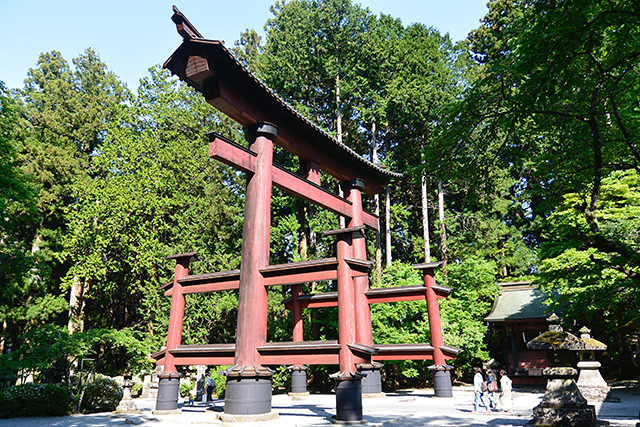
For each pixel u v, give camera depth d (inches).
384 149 1395.2
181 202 1220.5
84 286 1318.9
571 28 238.2
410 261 1381.6
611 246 297.1
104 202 1170.6
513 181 1232.8
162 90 1407.5
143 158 1235.2
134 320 1389.0
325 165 702.5
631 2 241.3
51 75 1647.4
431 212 1417.3
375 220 808.3
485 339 1237.1
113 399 682.2
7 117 754.2
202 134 1342.3
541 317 995.9
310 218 1214.9
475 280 1087.0
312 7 1262.3
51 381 707.4
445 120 353.7
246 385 437.4
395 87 1198.3
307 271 471.8
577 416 353.4
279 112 580.4
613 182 653.9
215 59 487.8
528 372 1041.5
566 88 277.3
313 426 391.5
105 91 1594.5
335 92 1275.8
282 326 1070.4
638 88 340.5
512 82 315.9
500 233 1245.7
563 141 413.4
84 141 1514.5
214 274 537.3
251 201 518.0
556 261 624.1
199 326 1085.1
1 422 542.3
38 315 1210.6
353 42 1240.8
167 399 534.6
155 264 1184.8
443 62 1293.1
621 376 1008.9
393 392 893.8
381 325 925.2
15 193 712.4
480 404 597.3
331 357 437.1
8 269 735.7
